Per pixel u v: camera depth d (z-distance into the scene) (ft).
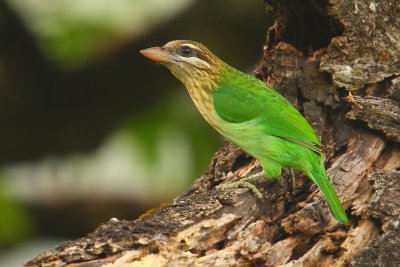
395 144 39.70
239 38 58.80
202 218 36.58
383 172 37.68
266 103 41.45
